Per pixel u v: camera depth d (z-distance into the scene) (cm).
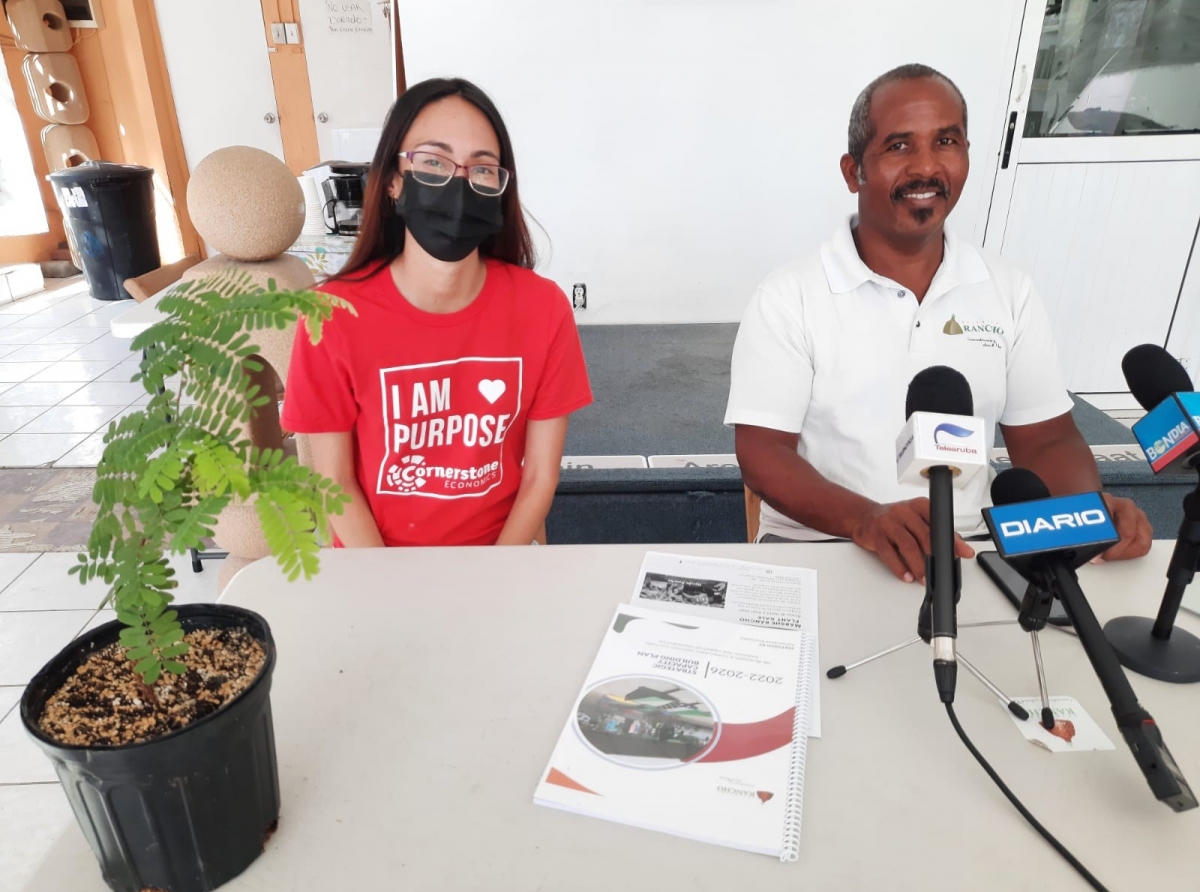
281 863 66
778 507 144
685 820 70
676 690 85
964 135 145
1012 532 77
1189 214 329
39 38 531
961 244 155
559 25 306
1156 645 90
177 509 61
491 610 100
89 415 369
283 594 103
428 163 126
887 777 75
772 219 338
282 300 64
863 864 66
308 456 192
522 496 149
